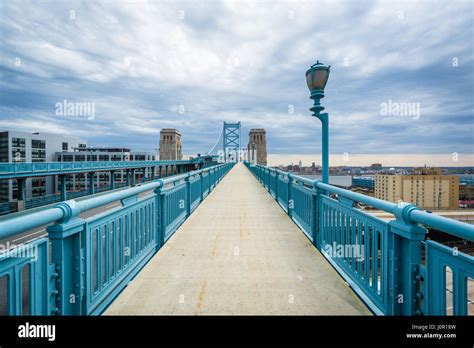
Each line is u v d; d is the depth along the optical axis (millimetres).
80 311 2119
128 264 3143
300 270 3570
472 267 1498
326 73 4246
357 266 2924
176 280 3270
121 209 2943
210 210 7895
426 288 1861
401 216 2000
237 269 3605
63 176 27516
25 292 4949
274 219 6680
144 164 49125
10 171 21203
